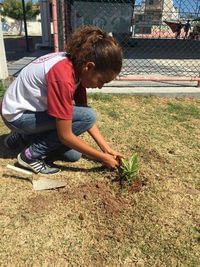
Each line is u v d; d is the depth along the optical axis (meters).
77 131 1.15
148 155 1.31
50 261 0.84
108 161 1.10
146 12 4.30
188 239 0.92
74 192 1.07
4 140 1.33
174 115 1.74
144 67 2.96
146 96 2.03
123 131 1.52
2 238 0.90
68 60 0.97
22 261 0.84
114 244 0.89
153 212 1.01
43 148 1.13
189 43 5.22
